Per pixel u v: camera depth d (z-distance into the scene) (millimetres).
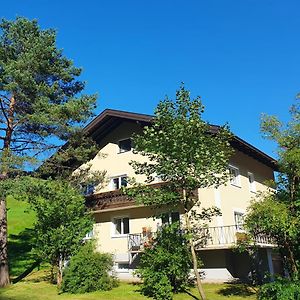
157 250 17156
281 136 15000
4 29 22438
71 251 19766
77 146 23406
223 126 16344
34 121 19969
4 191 18188
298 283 12844
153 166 16203
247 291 17625
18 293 17594
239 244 16453
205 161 15219
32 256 26719
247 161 27109
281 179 14922
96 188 27031
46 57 21953
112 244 25328
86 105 21438
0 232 20156
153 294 16734
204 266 21094
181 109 15922
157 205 16531
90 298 16484
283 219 13273
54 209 19875
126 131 27062
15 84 19719
